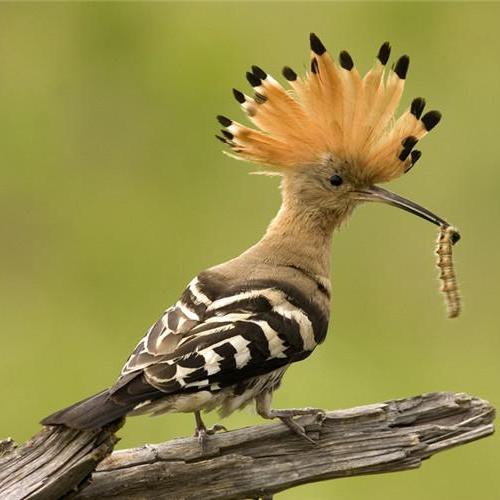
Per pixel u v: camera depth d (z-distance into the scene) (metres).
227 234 15.72
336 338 14.60
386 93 9.73
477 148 16.30
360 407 8.68
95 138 17.06
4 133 17.11
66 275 15.59
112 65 17.69
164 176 16.56
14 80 17.59
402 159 9.82
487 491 12.82
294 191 9.89
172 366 8.24
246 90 17.23
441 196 15.84
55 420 7.70
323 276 9.70
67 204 16.38
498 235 15.59
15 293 15.37
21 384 14.01
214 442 8.45
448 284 9.67
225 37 17.75
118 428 7.83
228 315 8.66
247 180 16.16
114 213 16.14
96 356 14.39
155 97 17.30
